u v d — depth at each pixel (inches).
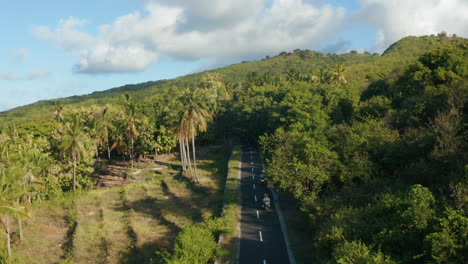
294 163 1191.6
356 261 601.9
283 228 1154.0
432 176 905.5
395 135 1243.8
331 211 964.6
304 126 2055.9
